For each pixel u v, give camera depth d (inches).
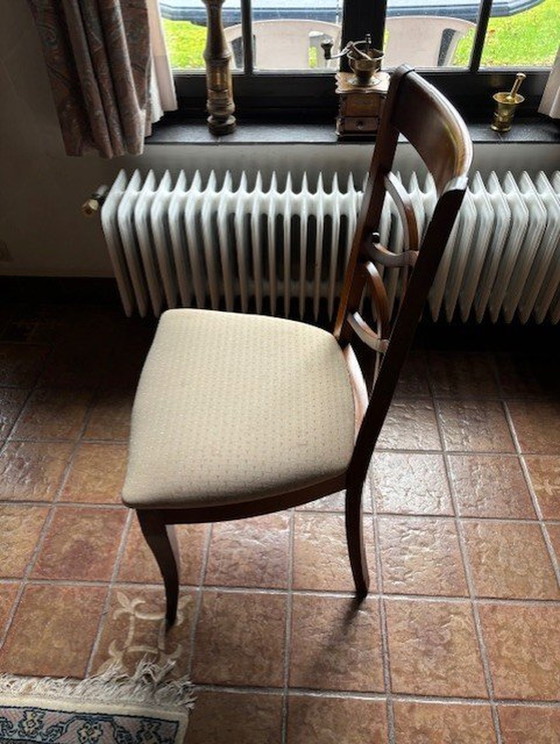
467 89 68.5
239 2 63.6
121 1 55.1
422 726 47.5
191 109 71.0
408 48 67.9
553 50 66.0
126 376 74.5
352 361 49.3
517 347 77.4
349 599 54.6
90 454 66.1
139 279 70.9
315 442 42.6
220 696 49.2
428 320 79.2
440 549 57.8
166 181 67.0
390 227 67.7
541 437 67.1
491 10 62.7
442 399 71.0
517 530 59.3
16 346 78.6
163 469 40.9
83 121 62.4
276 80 68.5
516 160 68.1
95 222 77.1
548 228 63.9
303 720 47.9
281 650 51.6
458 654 51.2
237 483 40.5
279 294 74.9
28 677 50.3
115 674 50.3
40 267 82.7
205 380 46.1
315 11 64.6
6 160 71.8
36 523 60.2
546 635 52.3
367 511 60.5
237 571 56.5
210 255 67.1
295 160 69.1
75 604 54.5
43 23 54.5
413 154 67.5
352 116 64.7
